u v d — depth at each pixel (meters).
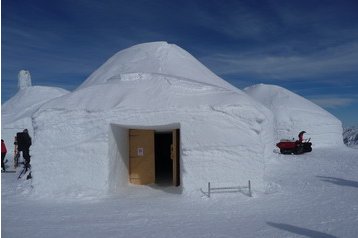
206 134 9.86
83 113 10.35
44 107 10.79
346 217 7.52
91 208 8.66
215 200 9.11
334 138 26.08
